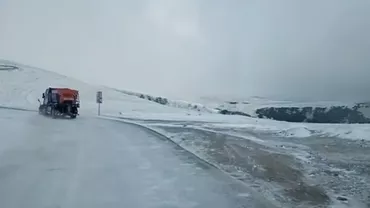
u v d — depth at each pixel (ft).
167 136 67.72
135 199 27.48
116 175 34.50
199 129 85.10
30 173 33.76
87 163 39.27
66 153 44.32
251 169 41.29
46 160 39.68
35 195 27.45
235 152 52.54
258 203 27.94
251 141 67.41
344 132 84.17
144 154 46.50
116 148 50.29
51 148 47.29
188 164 41.11
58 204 25.64
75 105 113.19
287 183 35.73
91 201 26.61
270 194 31.17
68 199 26.84
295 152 56.59
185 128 86.07
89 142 54.90
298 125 112.37
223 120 153.38
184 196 28.73
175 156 46.06
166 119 144.56
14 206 24.90
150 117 158.40
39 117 105.29
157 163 40.96
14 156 40.60
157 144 56.18
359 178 39.40
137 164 39.91
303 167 44.50
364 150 60.49
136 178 33.73
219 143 61.26
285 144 66.69
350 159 51.31
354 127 92.94
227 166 42.27
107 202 26.50
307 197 31.24
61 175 33.60
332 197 31.76
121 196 28.07
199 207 26.25
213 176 35.73
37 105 198.18
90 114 159.63
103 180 32.48
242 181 35.14
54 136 59.77
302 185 35.29
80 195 27.89
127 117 148.25
